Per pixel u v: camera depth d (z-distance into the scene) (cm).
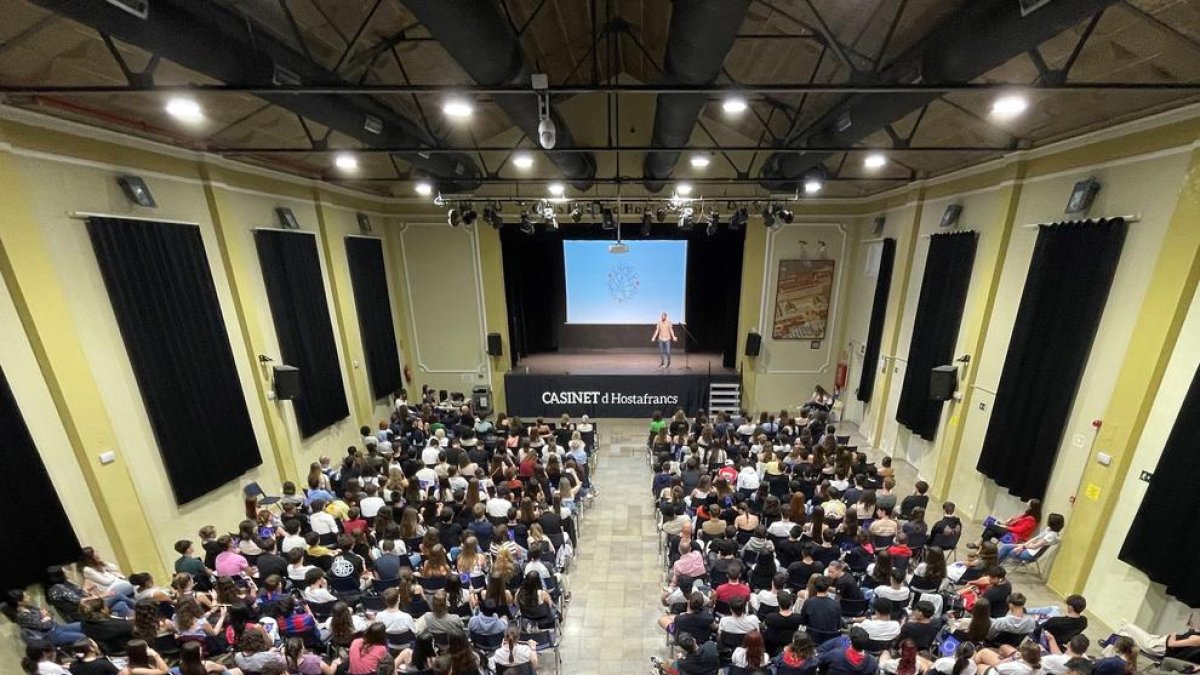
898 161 996
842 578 510
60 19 437
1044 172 723
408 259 1343
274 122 754
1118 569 578
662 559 757
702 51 430
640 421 1374
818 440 1011
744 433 1031
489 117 1055
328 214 1049
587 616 641
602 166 1271
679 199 1137
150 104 605
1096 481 608
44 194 539
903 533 644
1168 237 540
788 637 459
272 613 491
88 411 562
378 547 650
